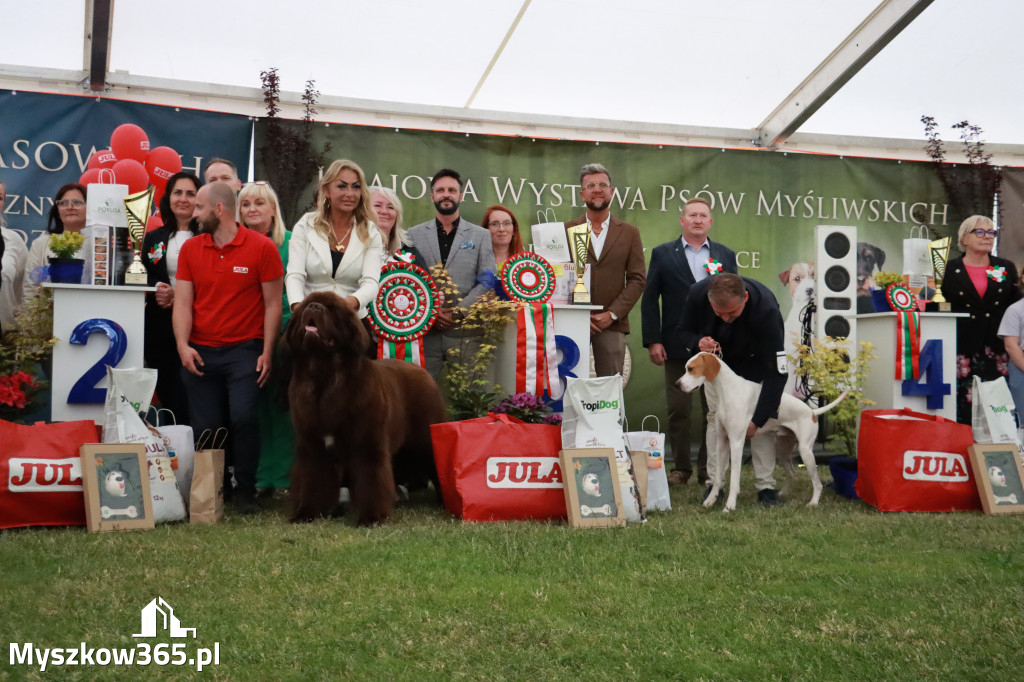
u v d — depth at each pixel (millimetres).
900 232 9898
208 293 5980
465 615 3508
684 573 4227
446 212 7715
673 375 8055
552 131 9445
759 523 5645
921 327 7656
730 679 2945
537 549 4652
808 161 9758
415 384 6320
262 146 8406
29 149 7941
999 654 3178
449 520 5633
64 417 5766
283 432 6934
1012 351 7777
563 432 5730
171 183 6668
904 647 3246
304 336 5328
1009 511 6297
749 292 6379
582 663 3051
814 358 7996
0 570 4094
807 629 3451
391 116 9023
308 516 5625
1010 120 9750
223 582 3939
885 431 6406
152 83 8281
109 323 5816
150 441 5516
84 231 6012
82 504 5312
